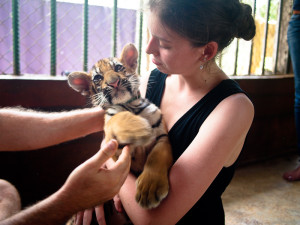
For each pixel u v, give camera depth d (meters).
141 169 1.67
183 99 1.69
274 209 2.93
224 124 1.38
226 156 1.38
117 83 1.90
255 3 3.69
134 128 1.41
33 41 3.81
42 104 2.62
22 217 1.21
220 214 1.65
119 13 3.78
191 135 1.54
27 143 1.81
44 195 2.81
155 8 1.30
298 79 3.57
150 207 1.36
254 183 3.48
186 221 1.62
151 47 1.44
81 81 2.16
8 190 1.74
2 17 3.40
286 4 4.43
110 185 1.22
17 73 2.74
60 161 2.81
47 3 3.76
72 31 3.99
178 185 1.36
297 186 3.42
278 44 4.40
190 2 1.26
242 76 3.86
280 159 4.25
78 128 1.88
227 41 1.45
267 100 4.02
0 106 2.47
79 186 1.18
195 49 1.38
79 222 1.71
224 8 1.35
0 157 2.59
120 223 1.65
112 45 3.16
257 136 4.07
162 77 1.93
